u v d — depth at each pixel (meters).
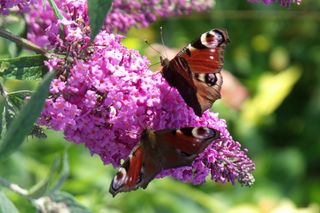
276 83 1.27
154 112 0.63
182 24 1.20
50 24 0.65
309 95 1.34
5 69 0.63
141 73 0.63
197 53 0.63
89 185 0.87
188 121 0.64
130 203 0.89
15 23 0.68
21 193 0.66
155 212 0.96
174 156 0.62
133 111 0.62
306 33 1.34
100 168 0.90
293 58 1.33
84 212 0.67
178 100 0.63
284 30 1.33
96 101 0.63
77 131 0.63
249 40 1.30
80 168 0.89
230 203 1.12
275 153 1.25
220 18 1.19
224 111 1.15
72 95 0.62
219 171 0.64
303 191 1.22
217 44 0.63
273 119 1.30
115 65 0.63
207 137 0.62
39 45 0.65
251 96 1.27
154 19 0.71
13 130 0.57
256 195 1.17
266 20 1.30
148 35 1.10
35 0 0.66
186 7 0.73
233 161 0.64
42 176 0.89
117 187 0.62
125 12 0.70
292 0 0.68
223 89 1.13
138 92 0.63
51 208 0.67
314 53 1.33
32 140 0.92
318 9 1.25
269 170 1.23
